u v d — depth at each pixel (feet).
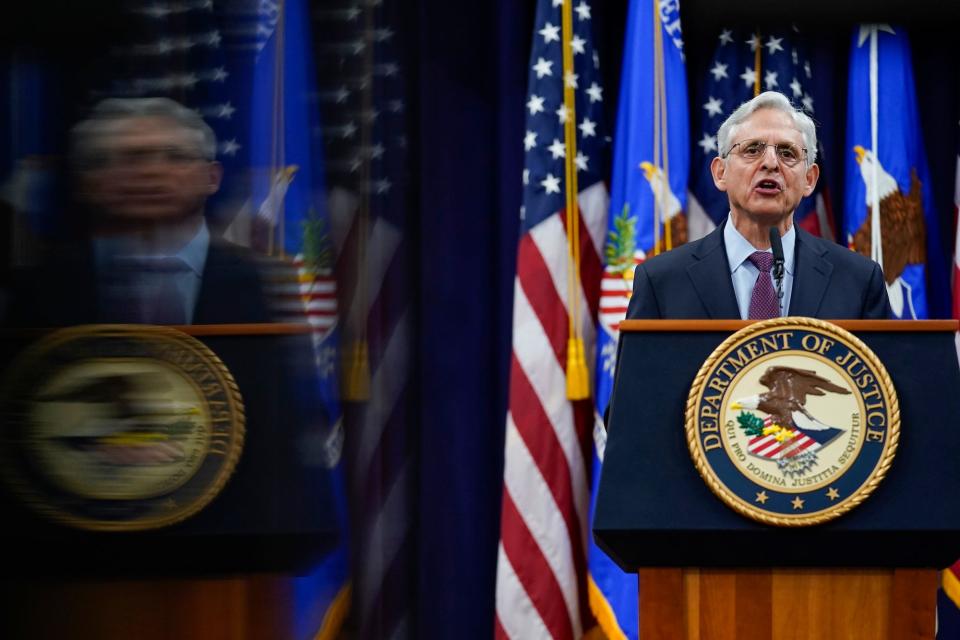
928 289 34.19
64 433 14.33
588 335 33.06
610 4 35.24
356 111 30.04
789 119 22.39
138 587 14.71
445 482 34.42
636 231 32.24
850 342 15.60
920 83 35.04
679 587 15.94
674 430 15.75
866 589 15.79
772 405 15.53
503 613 32.01
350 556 25.90
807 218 33.42
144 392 14.57
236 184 28.84
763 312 21.71
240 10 28.86
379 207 31.81
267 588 15.15
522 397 32.42
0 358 14.32
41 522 14.26
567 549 32.19
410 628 32.81
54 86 18.11
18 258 16.28
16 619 14.26
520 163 34.68
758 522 15.26
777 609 15.84
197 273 17.33
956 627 32.96
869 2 33.32
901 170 33.22
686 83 33.76
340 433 27.45
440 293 34.60
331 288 29.14
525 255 32.78
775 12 33.60
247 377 15.03
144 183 16.08
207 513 14.76
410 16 34.63
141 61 23.81
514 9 34.83
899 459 15.47
